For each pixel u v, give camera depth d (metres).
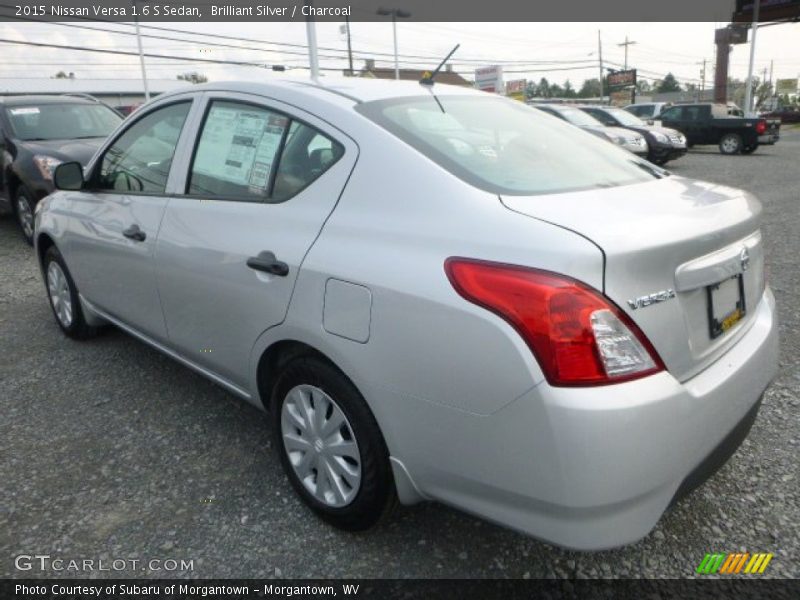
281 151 2.52
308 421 2.38
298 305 2.25
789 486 2.62
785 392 3.40
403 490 2.10
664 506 1.79
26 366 3.94
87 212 3.59
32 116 7.54
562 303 1.67
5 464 2.88
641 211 1.98
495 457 1.80
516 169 2.26
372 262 2.03
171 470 2.83
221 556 2.30
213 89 2.93
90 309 3.95
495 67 29.33
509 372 1.72
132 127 3.41
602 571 2.21
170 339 3.09
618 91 49.09
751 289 2.31
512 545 2.34
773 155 19.41
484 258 1.81
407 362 1.92
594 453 1.65
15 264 6.45
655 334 1.77
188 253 2.75
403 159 2.16
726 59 41.59
